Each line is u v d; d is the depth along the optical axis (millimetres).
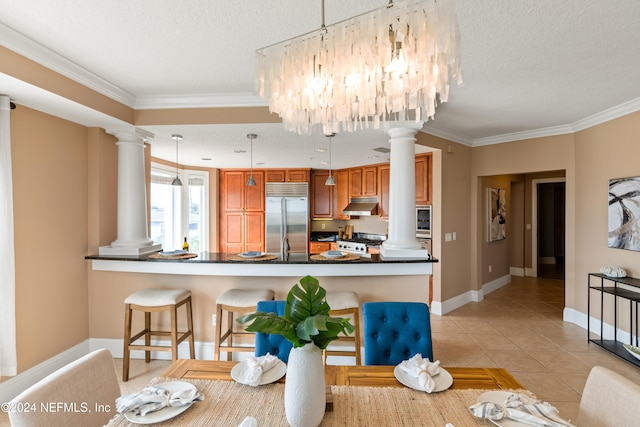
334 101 1559
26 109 2572
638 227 3191
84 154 3129
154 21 1890
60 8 1756
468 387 1396
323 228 6805
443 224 4406
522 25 1927
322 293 1166
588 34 2025
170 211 5527
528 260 6738
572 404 2406
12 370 2328
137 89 2938
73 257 3012
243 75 2656
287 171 6125
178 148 4270
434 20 1153
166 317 3199
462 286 4770
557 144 4164
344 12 1822
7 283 2314
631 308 3117
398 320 1904
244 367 1539
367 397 1315
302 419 1062
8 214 2311
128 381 2734
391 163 3252
